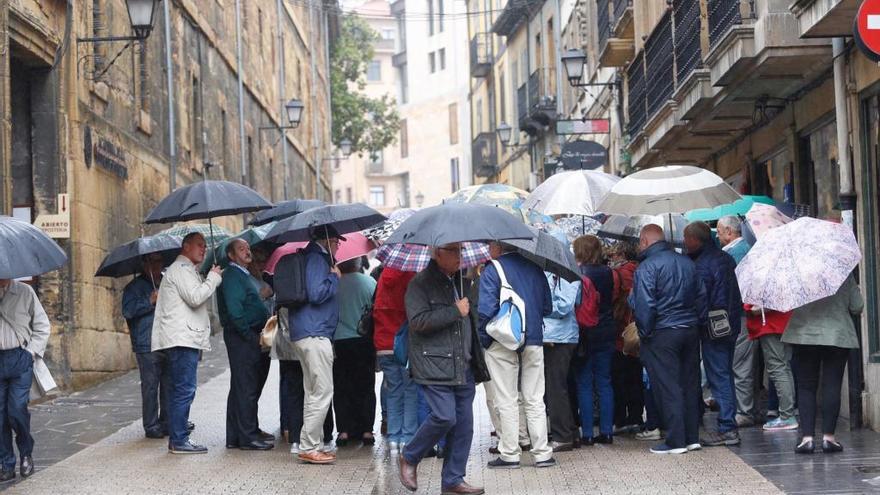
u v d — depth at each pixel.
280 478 9.64
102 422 13.16
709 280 10.62
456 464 8.79
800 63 12.68
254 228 12.05
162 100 22.09
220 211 10.95
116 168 18.52
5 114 13.97
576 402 11.76
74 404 14.70
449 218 8.42
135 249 11.67
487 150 51.00
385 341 10.70
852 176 11.77
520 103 40.69
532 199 12.07
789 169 14.90
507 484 9.16
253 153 33.84
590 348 10.98
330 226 10.70
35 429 12.70
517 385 10.08
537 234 9.60
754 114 15.05
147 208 20.55
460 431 8.80
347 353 11.50
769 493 8.39
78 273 16.41
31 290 9.69
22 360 9.55
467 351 8.71
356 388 11.55
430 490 9.12
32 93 16.02
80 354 16.39
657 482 9.00
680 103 16.27
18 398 9.55
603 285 10.89
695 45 15.64
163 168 21.92
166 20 21.80
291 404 11.03
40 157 16.00
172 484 9.38
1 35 13.94
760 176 16.72
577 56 25.03
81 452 11.10
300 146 43.91
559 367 10.64
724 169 18.73
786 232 9.86
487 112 53.12
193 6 25.17
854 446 10.34
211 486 9.29
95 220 17.30
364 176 85.06
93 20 17.97
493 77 50.78
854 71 11.56
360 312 11.37
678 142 18.23
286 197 37.59
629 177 10.86
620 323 11.56
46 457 10.85
